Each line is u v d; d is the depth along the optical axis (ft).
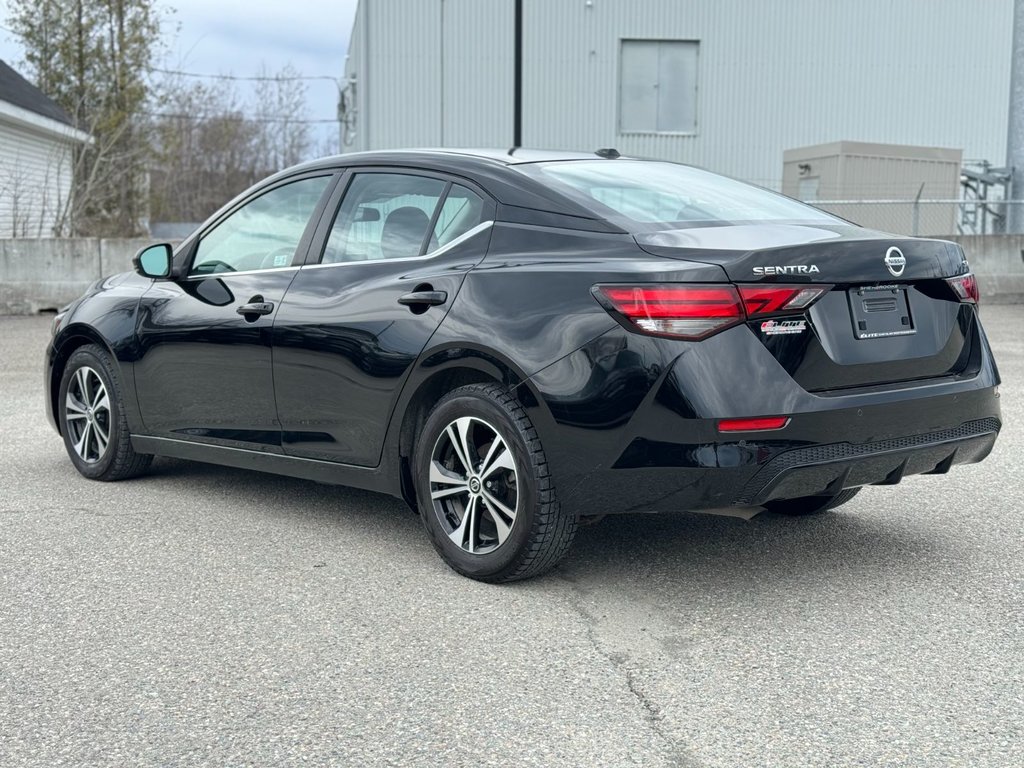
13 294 48.26
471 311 12.57
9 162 72.64
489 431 12.75
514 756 8.63
